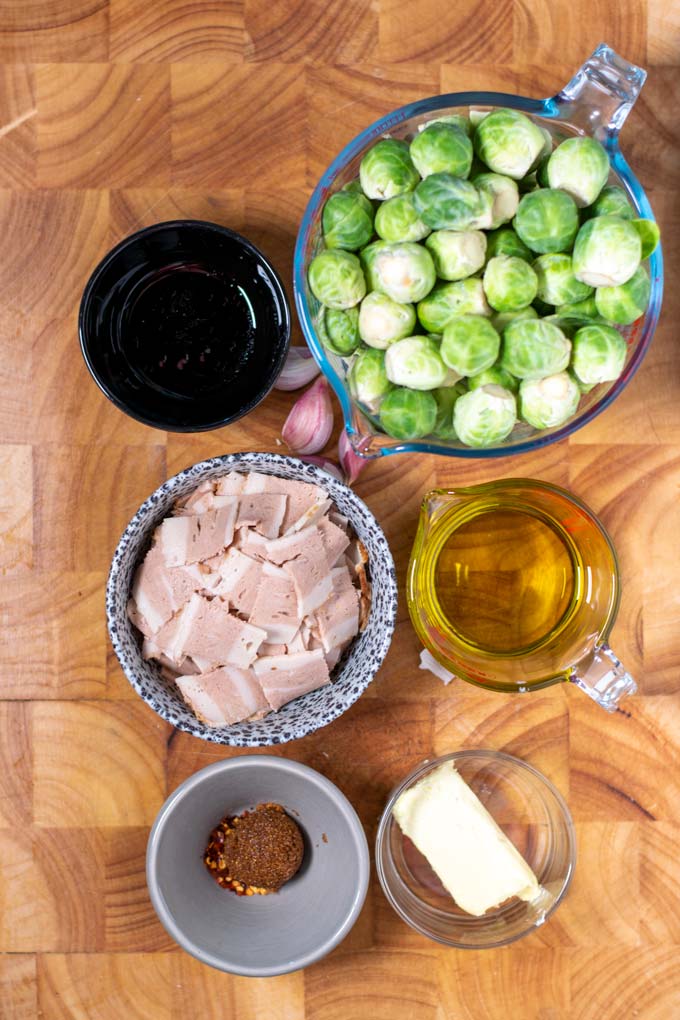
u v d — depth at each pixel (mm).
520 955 664
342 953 661
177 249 620
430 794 641
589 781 661
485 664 640
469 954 663
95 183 640
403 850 672
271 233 643
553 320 567
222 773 604
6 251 640
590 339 555
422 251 540
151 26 637
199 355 631
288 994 659
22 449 646
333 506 631
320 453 657
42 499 646
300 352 643
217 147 640
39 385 643
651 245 548
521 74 646
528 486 615
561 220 541
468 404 557
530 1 645
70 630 649
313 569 610
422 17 642
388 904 663
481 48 645
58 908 652
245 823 646
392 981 661
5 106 638
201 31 638
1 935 651
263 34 639
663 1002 662
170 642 610
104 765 651
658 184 649
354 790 657
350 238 559
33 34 636
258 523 612
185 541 607
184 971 656
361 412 574
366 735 656
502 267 539
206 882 649
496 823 671
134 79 639
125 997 654
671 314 654
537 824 671
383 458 653
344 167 572
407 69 642
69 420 645
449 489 608
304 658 611
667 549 661
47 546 647
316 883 649
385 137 573
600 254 537
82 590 648
